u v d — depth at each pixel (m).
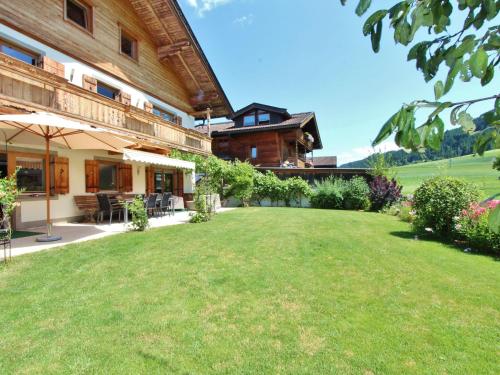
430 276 5.45
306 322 3.75
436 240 8.86
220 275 5.43
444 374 2.82
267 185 21.56
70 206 11.97
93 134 8.80
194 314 3.95
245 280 5.17
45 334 3.45
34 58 10.55
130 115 12.93
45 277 5.23
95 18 12.82
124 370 2.86
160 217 14.10
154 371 2.85
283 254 6.88
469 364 2.97
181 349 3.19
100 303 4.25
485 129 1.22
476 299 4.46
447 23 1.26
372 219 13.45
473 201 8.82
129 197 14.04
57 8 11.05
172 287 4.85
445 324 3.72
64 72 11.28
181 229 10.20
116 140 9.54
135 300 4.36
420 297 4.52
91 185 12.84
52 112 9.18
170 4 14.91
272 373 2.83
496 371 2.87
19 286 4.82
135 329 3.57
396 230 10.45
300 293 4.64
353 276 5.42
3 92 7.84
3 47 9.63
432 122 1.18
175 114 18.91
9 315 3.88
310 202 20.86
